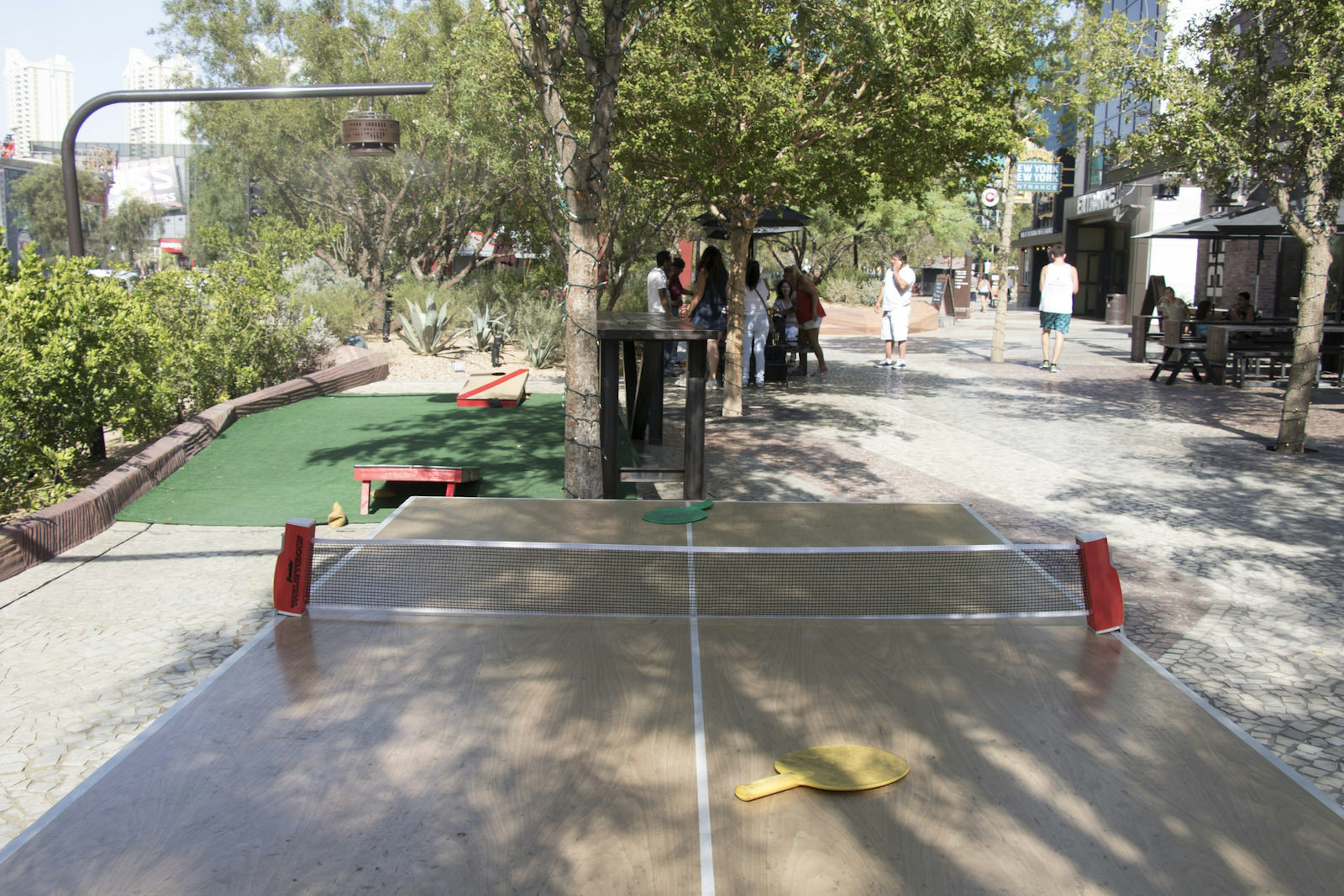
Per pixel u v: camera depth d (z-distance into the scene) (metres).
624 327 6.91
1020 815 2.11
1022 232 48.91
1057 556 3.83
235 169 23.53
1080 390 14.03
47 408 7.33
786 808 2.12
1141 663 3.02
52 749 3.67
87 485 7.86
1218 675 4.43
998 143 9.88
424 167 20.73
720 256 11.12
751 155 9.40
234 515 6.92
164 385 9.55
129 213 86.00
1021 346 22.12
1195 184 9.96
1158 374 15.61
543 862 1.91
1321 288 9.20
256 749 2.40
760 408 12.22
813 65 9.83
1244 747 2.45
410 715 2.59
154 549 6.17
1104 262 39.09
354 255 24.47
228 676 2.85
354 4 20.62
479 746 2.41
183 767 2.30
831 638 3.17
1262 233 17.56
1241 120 9.08
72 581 5.56
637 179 10.90
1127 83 11.20
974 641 3.18
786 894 1.81
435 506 4.61
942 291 33.06
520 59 6.04
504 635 3.18
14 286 7.30
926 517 4.46
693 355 6.98
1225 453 9.43
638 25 6.38
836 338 24.20
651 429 9.61
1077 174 39.22
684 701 2.69
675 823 2.06
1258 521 7.00
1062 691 2.80
